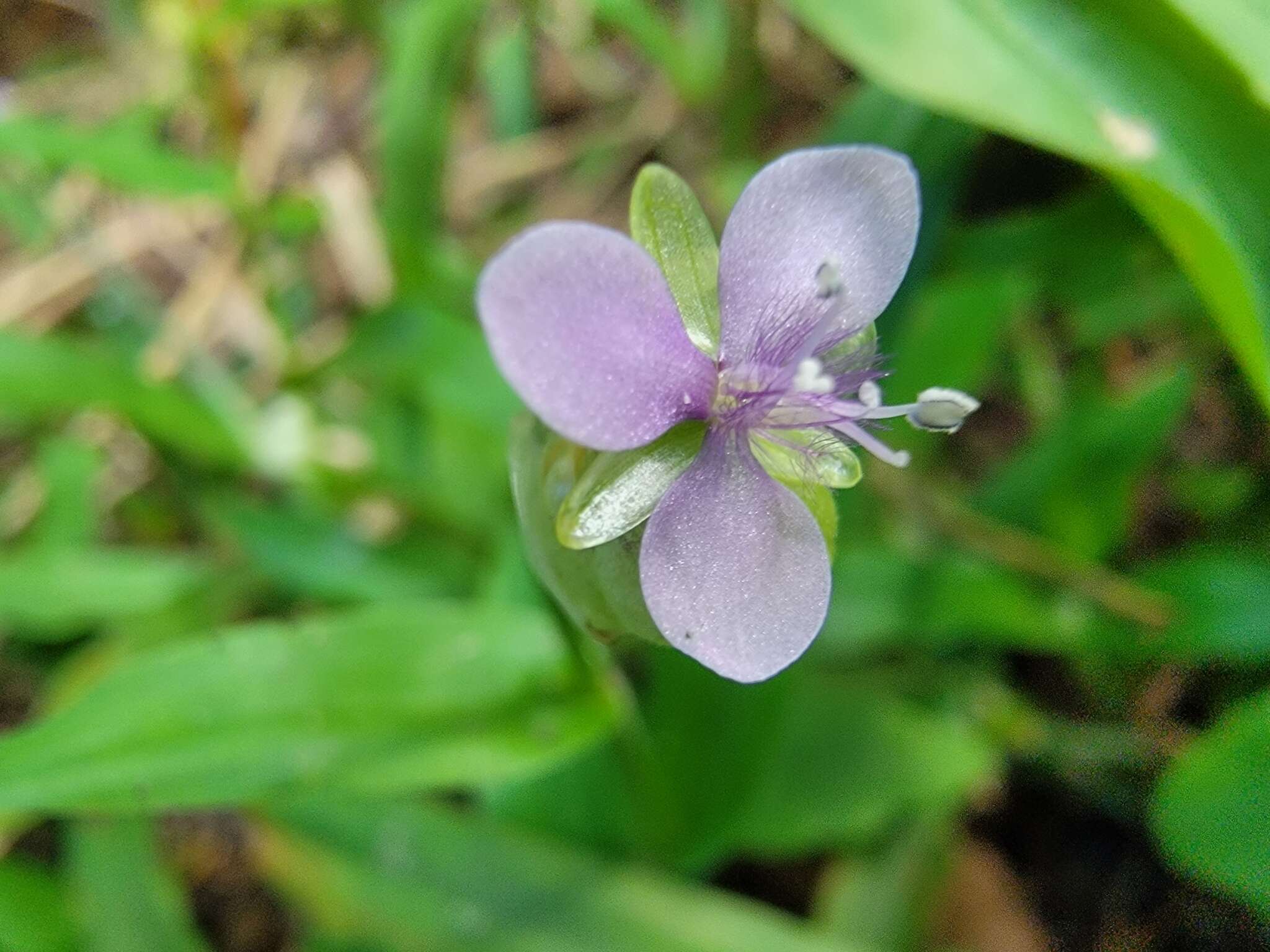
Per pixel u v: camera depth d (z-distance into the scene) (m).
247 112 0.07
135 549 0.06
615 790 0.05
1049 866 0.05
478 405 0.05
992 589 0.05
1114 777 0.05
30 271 0.07
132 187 0.06
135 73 0.08
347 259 0.07
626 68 0.08
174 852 0.05
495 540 0.05
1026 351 0.06
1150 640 0.05
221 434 0.06
